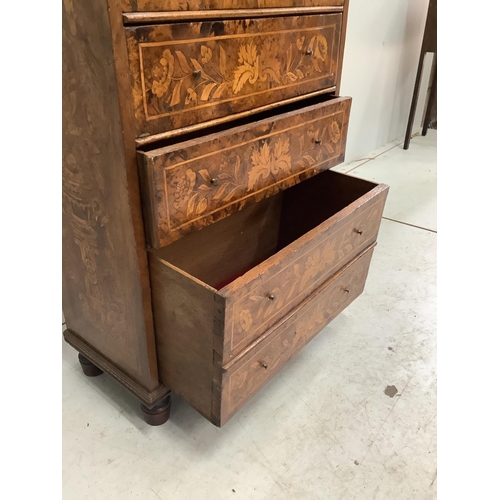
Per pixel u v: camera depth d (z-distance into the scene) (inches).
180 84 29.8
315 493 37.8
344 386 48.0
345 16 43.1
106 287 37.5
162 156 28.8
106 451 40.5
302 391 47.3
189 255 45.9
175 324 34.9
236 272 53.4
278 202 55.1
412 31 103.7
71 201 35.4
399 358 51.8
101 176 31.1
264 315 35.4
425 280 64.9
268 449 41.3
